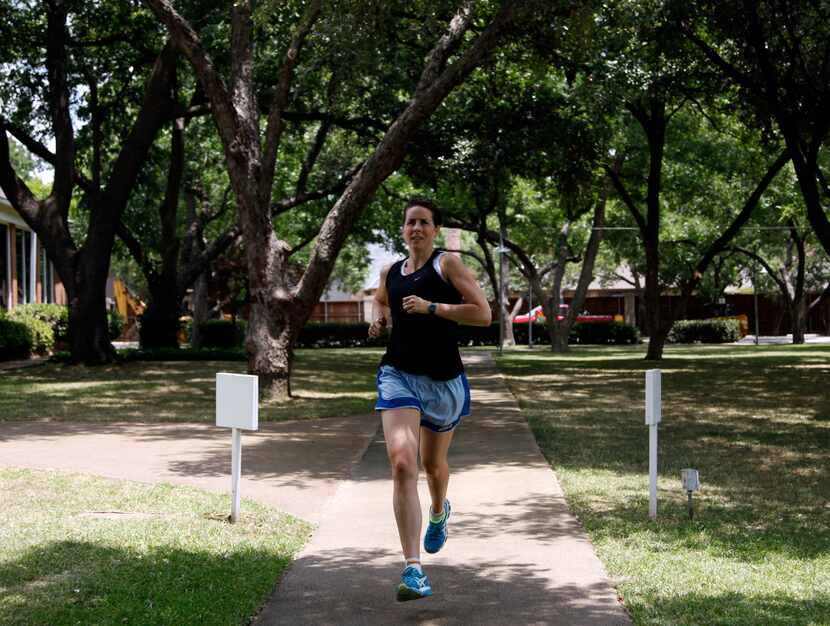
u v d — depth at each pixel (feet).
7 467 28.99
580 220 132.77
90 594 15.48
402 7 51.01
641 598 15.49
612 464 29.58
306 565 17.89
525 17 47.55
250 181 49.85
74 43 75.10
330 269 49.83
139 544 18.89
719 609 14.78
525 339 158.81
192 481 26.99
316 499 24.62
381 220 114.01
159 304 89.56
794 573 16.94
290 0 61.77
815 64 65.36
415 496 15.03
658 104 81.10
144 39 76.28
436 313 15.38
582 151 68.13
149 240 101.71
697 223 131.44
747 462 29.86
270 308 50.49
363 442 35.42
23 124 79.46
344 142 84.89
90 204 79.15
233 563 17.62
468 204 111.24
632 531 20.31
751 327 195.31
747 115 72.23
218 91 49.24
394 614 14.94
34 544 18.63
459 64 46.93
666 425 39.65
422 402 15.76
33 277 101.50
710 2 59.11
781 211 117.19
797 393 53.67
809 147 65.98
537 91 68.95
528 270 119.44
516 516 22.02
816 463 29.53
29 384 59.62
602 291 180.86
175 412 45.29
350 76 51.90
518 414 44.29
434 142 67.92
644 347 136.98
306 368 80.64
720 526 20.76
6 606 14.74
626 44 60.95
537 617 14.71
